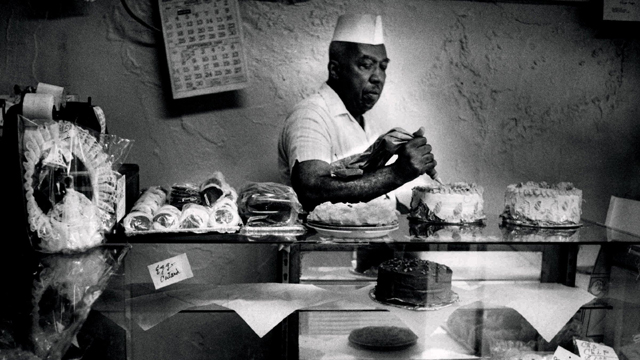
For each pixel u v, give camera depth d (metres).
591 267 1.70
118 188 1.49
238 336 1.90
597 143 2.12
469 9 2.00
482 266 1.79
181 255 1.62
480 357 1.68
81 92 1.90
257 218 1.63
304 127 1.88
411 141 1.78
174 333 1.86
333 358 1.58
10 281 1.31
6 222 1.34
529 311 1.66
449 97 2.03
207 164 1.97
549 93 2.07
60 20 1.87
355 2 1.96
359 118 1.97
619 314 1.68
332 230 1.56
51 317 1.22
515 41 2.04
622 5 2.02
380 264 1.63
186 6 1.89
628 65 2.10
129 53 1.91
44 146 1.33
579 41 2.06
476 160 2.06
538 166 2.10
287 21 1.95
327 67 1.97
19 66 1.87
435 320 1.55
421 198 1.73
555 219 1.71
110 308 1.37
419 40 2.00
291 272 1.62
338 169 1.82
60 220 1.34
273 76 1.96
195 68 1.90
